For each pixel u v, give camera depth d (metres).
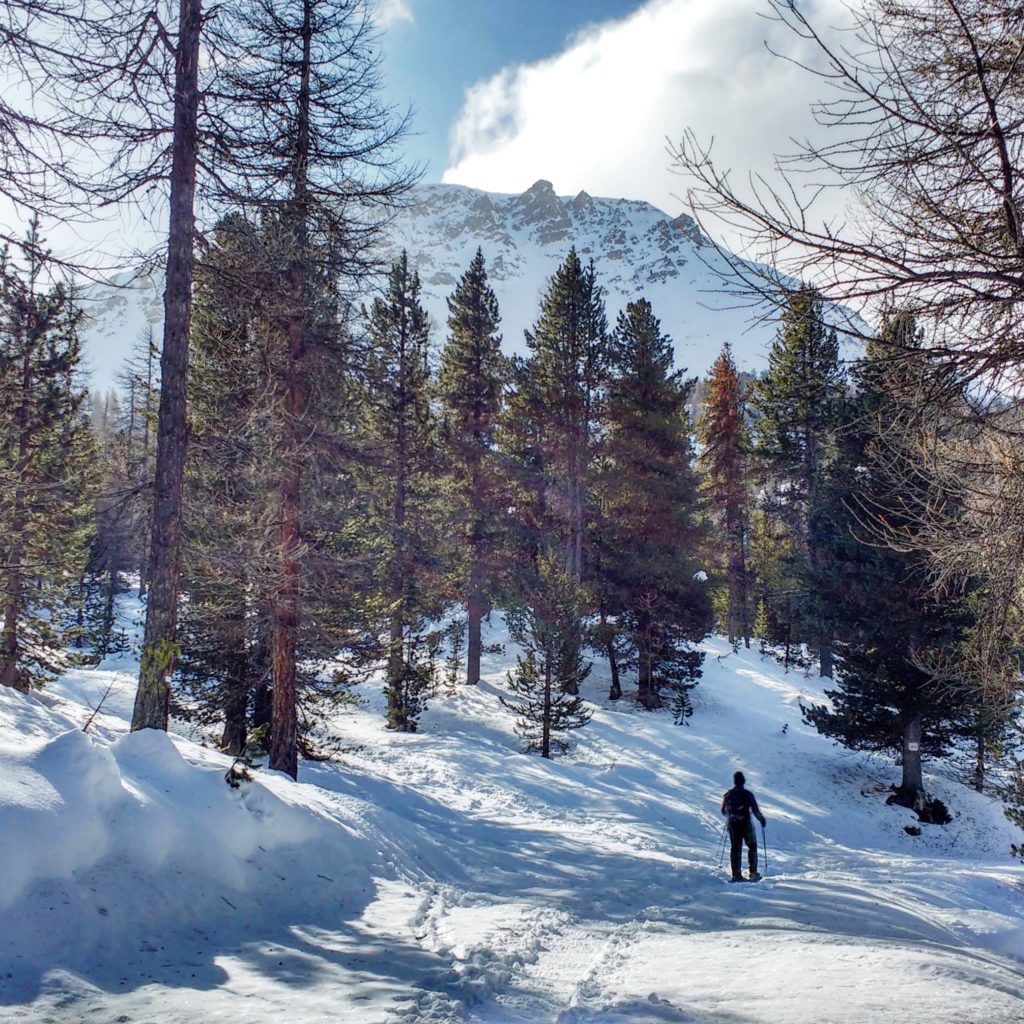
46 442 20.72
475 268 31.91
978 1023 4.69
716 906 9.27
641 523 29.80
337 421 15.82
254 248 11.28
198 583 15.58
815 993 5.27
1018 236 4.07
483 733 26.42
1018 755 27.23
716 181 4.28
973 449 5.19
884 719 22.05
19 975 4.79
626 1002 5.26
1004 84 3.97
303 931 6.81
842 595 22.38
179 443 10.16
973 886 13.65
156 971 5.36
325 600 15.95
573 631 24.94
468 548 30.73
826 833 20.27
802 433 34.00
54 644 22.50
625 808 20.03
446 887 9.67
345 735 25.11
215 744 18.86
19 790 6.31
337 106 13.27
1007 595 5.61
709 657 37.78
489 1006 5.21
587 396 31.72
